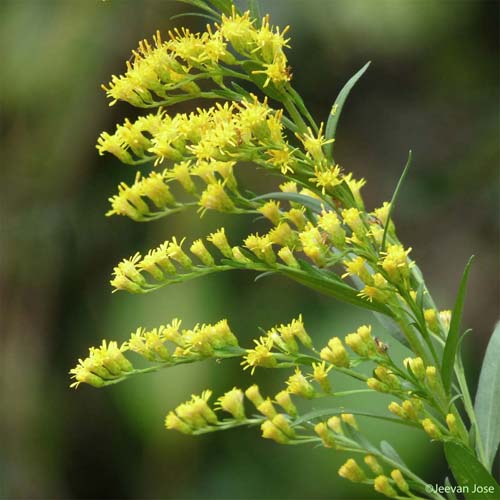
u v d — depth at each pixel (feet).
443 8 36.58
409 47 36.55
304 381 13.64
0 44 34.68
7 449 33.50
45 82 34.32
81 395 34.40
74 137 34.42
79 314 34.83
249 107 12.97
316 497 31.71
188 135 13.62
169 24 33.78
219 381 31.53
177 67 13.58
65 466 34.19
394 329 13.84
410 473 13.85
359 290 13.94
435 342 14.52
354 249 12.91
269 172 13.48
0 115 34.60
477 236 36.83
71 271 34.73
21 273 34.53
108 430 34.40
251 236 13.51
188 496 32.55
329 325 31.73
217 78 13.43
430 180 37.91
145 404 31.68
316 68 36.32
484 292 35.83
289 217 13.71
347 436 14.40
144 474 33.68
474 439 13.19
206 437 32.83
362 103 38.45
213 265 14.05
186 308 31.71
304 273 13.12
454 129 38.37
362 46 36.06
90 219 34.50
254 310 32.48
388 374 13.15
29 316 34.45
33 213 34.68
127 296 32.50
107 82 34.19
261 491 32.12
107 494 34.12
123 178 34.55
